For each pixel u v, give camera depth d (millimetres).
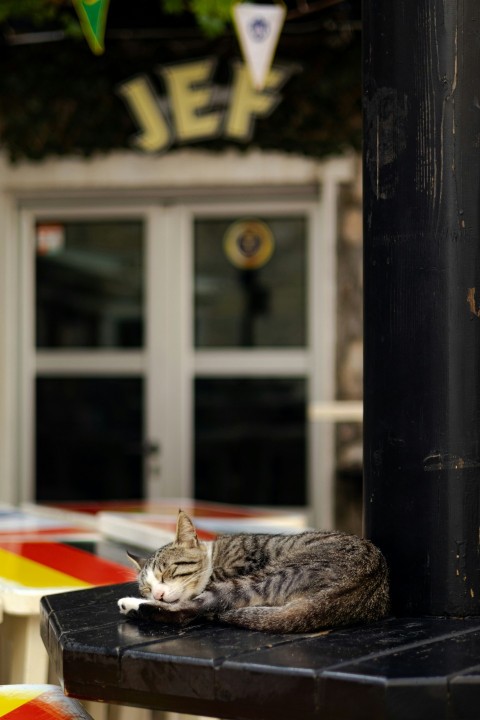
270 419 6660
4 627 2783
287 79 6273
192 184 6418
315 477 6527
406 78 1953
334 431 6398
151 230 6637
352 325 6379
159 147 6320
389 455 1967
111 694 1670
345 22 6152
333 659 1577
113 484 6762
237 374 6672
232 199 6559
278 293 6621
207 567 2064
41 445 6758
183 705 1604
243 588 1918
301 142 6309
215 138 6336
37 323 6750
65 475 6785
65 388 6789
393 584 1953
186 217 6621
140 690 1634
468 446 1926
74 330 6777
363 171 2061
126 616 1924
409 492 1939
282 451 6652
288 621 1767
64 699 2117
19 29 6242
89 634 1770
